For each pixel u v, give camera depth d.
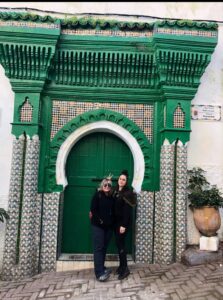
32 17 5.16
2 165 5.53
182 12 6.04
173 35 5.25
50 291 4.50
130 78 5.70
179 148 5.51
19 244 5.23
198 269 4.82
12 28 5.14
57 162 5.56
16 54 5.26
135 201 4.86
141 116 5.73
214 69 5.94
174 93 5.52
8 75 5.42
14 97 5.52
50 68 5.44
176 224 5.43
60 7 5.89
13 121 5.41
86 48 5.44
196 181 5.56
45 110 5.62
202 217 5.29
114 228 4.91
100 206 4.81
